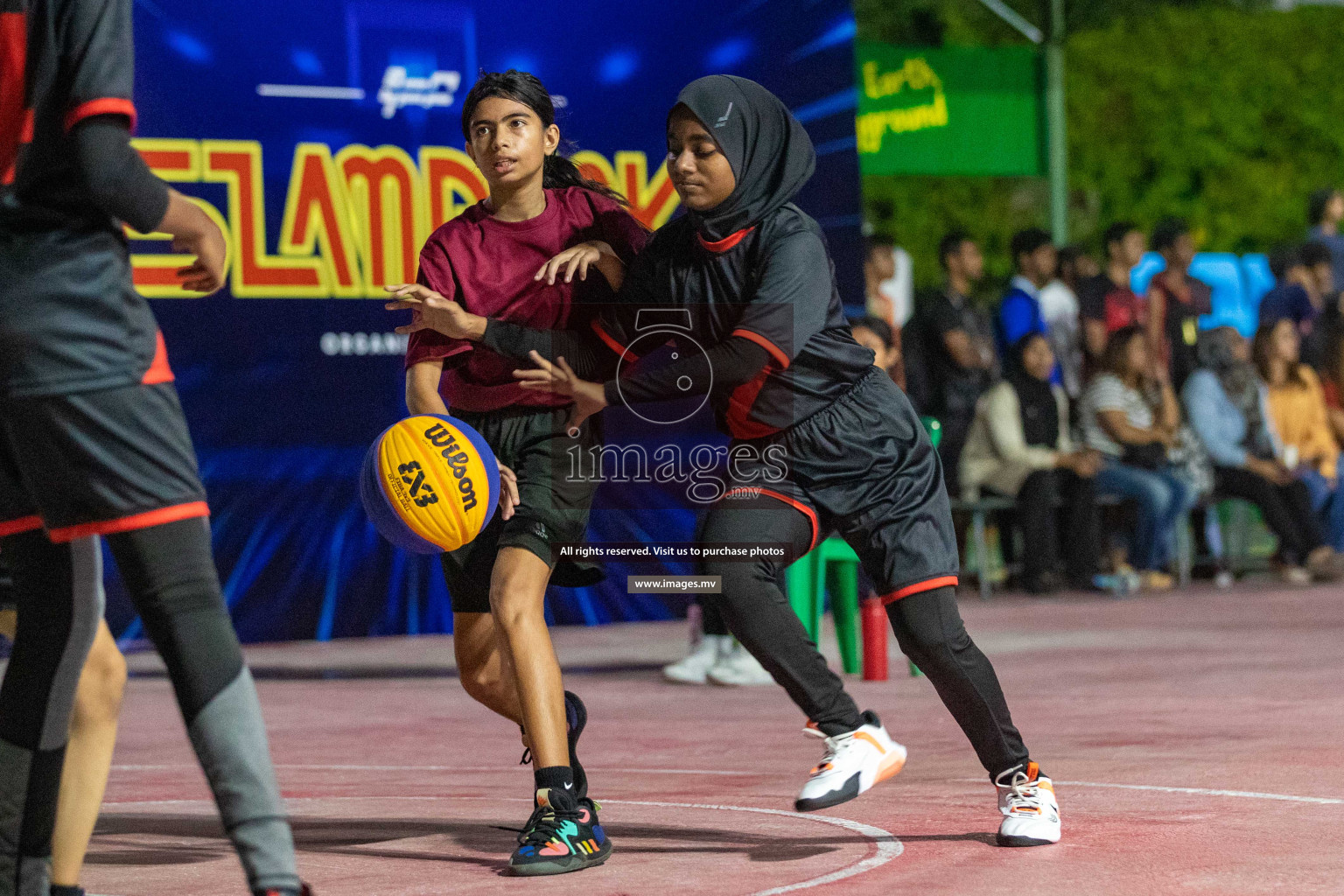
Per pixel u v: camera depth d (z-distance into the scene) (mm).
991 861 8133
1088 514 26016
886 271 27109
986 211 39219
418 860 8469
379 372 20328
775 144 8375
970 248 25906
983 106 29203
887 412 8484
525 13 20625
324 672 18578
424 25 20297
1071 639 20172
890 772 8914
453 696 16625
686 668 17281
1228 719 13297
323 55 19938
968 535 27703
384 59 20188
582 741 13148
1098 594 26188
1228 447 27719
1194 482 27438
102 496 6090
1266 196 41375
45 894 6602
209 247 6527
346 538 20281
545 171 9250
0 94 6141
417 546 8312
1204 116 41062
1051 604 24859
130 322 6156
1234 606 24203
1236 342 28391
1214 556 28250
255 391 19766
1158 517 26266
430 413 8773
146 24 19250
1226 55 41219
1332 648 18609
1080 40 40969
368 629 20422
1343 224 40344
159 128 19312
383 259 20281
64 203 6141
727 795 10453
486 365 8836
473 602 8922
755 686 16844
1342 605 24031
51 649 6520
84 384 6047
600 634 22391
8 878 6500
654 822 9500
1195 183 41375
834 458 8414
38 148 6105
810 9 21859
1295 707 13930
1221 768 10906
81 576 6562
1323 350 30516
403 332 9094
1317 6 42125
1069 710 14133
